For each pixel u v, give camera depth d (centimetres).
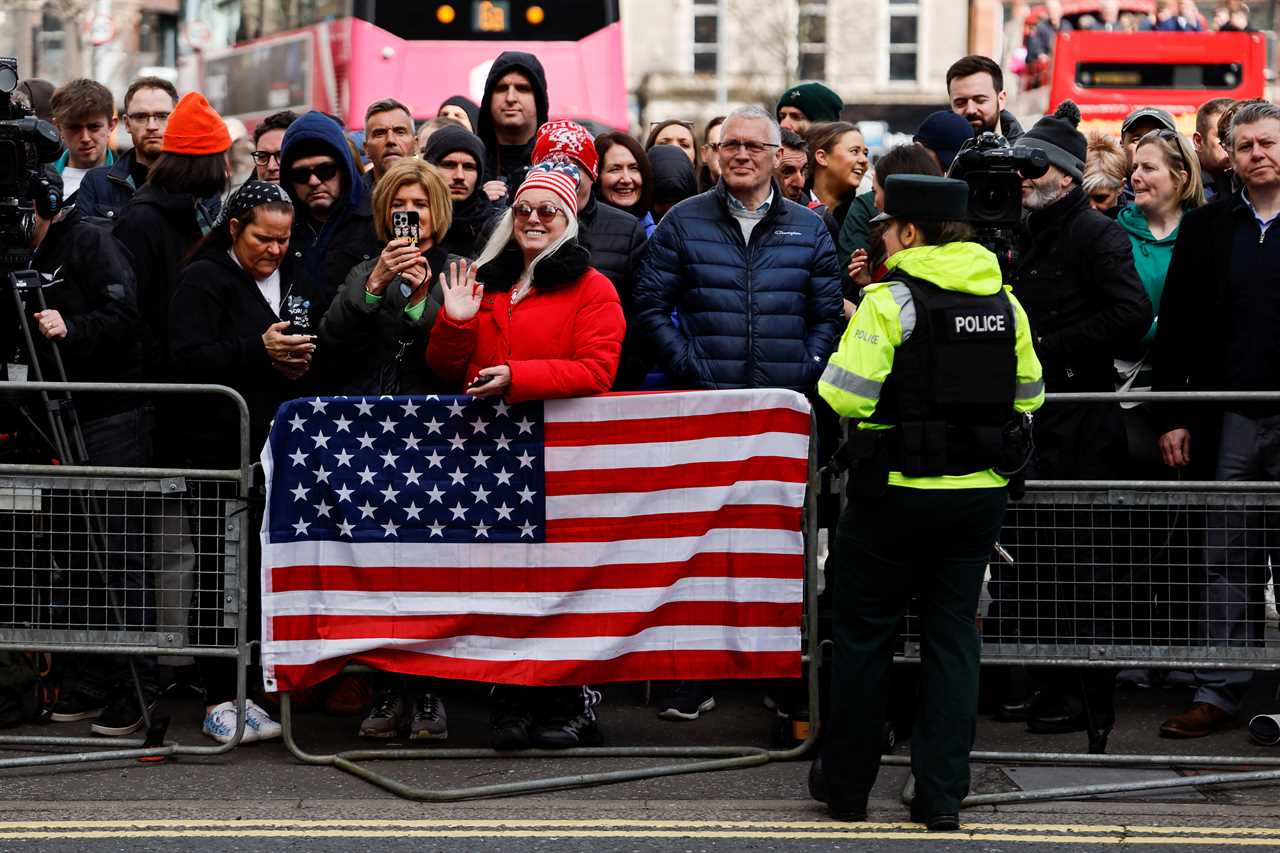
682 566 594
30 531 605
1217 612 596
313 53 1504
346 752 602
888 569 529
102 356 643
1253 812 549
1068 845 516
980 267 525
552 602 595
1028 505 598
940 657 533
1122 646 597
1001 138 559
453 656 596
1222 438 637
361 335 619
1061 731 642
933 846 514
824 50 3500
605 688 710
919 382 519
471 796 559
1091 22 2291
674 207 668
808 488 595
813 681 601
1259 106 633
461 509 595
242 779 580
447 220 640
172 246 685
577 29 1452
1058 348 636
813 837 522
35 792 564
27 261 600
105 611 608
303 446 594
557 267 591
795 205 668
